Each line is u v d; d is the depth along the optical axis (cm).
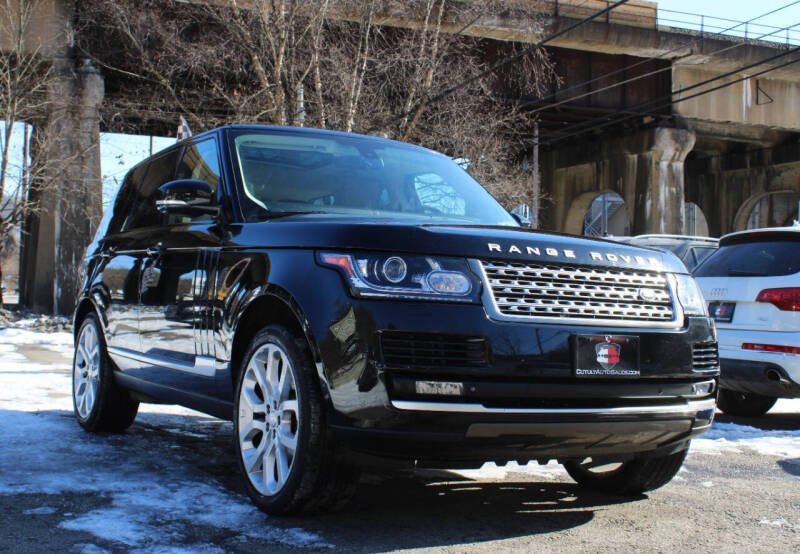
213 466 446
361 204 434
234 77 2191
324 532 327
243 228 390
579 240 359
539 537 334
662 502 406
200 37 2133
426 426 305
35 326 2016
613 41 3378
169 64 2092
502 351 313
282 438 341
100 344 531
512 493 421
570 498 412
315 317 321
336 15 2094
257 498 352
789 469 502
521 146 3375
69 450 473
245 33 1980
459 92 2222
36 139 2484
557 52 3534
